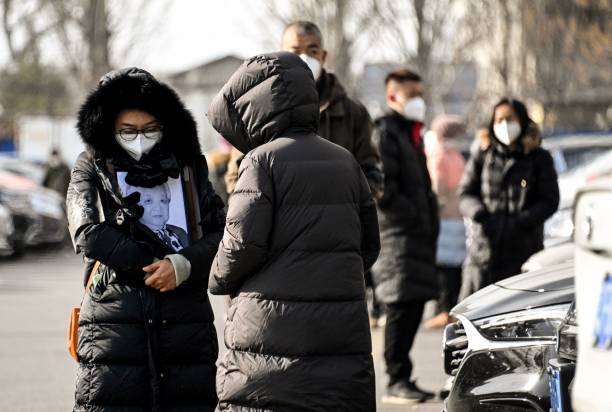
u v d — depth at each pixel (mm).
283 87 8500
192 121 9492
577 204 6176
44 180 45406
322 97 12391
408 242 14250
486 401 9445
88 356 9148
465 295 14953
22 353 18500
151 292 9148
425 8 55656
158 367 9133
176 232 9367
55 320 22594
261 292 8312
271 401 8211
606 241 5934
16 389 15570
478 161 14938
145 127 9312
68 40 68812
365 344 8406
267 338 8242
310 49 12391
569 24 52312
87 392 9117
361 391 8312
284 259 8320
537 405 9164
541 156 14617
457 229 20734
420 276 14234
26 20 74125
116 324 9109
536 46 52438
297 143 8492
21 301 26109
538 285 9750
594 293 6105
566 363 7785
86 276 9453
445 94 55812
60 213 39406
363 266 8828
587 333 6160
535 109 53312
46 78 79875
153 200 9367
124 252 8977
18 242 37438
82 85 68375
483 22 53188
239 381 8305
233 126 8711
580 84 56094
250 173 8359
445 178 20719
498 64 52375
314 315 8234
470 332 9695
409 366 14352
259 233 8242
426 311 24125
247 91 8594
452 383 9758
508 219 14539
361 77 58906
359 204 8711
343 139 12469
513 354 9391
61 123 68312
